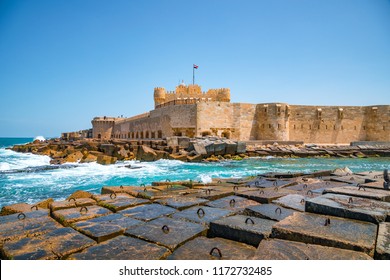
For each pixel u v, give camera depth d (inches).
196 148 1362.0
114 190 445.4
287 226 203.6
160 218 278.4
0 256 204.1
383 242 172.1
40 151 2146.9
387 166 1148.5
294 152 1546.5
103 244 211.9
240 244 218.2
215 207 335.9
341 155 1541.6
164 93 2588.6
